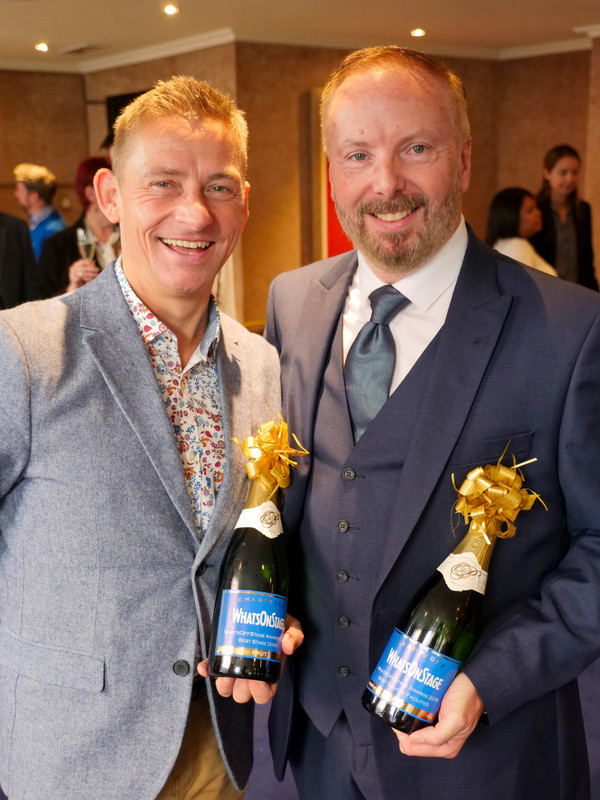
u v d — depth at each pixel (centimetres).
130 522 112
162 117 114
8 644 116
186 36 602
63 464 110
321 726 128
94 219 352
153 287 119
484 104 723
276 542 119
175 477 114
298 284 150
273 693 114
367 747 124
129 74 702
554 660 111
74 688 111
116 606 111
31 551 112
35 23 555
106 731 112
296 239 635
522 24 582
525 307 121
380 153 117
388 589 118
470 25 584
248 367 134
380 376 125
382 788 120
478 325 120
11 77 728
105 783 112
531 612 115
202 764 127
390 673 107
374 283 129
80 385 112
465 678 109
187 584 115
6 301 414
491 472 106
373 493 122
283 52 604
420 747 104
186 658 115
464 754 120
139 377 115
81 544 111
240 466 122
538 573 122
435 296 125
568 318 118
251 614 110
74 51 669
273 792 218
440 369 120
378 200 118
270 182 612
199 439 122
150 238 116
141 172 114
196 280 118
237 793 135
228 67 588
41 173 482
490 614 118
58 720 111
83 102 765
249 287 615
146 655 113
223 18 543
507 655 110
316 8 516
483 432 117
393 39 632
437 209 119
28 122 744
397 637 109
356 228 122
